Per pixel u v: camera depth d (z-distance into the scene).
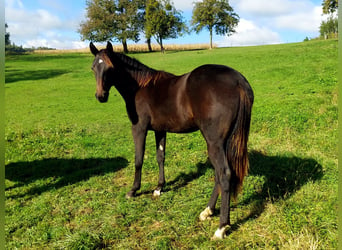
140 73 4.04
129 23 47.72
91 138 7.64
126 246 3.17
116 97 13.80
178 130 3.80
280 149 5.64
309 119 7.15
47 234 3.47
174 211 3.82
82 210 4.03
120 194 4.44
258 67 16.73
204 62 21.30
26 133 8.14
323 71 13.20
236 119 3.09
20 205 4.32
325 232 3.03
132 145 6.96
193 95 3.31
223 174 3.12
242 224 3.39
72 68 26.27
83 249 3.14
